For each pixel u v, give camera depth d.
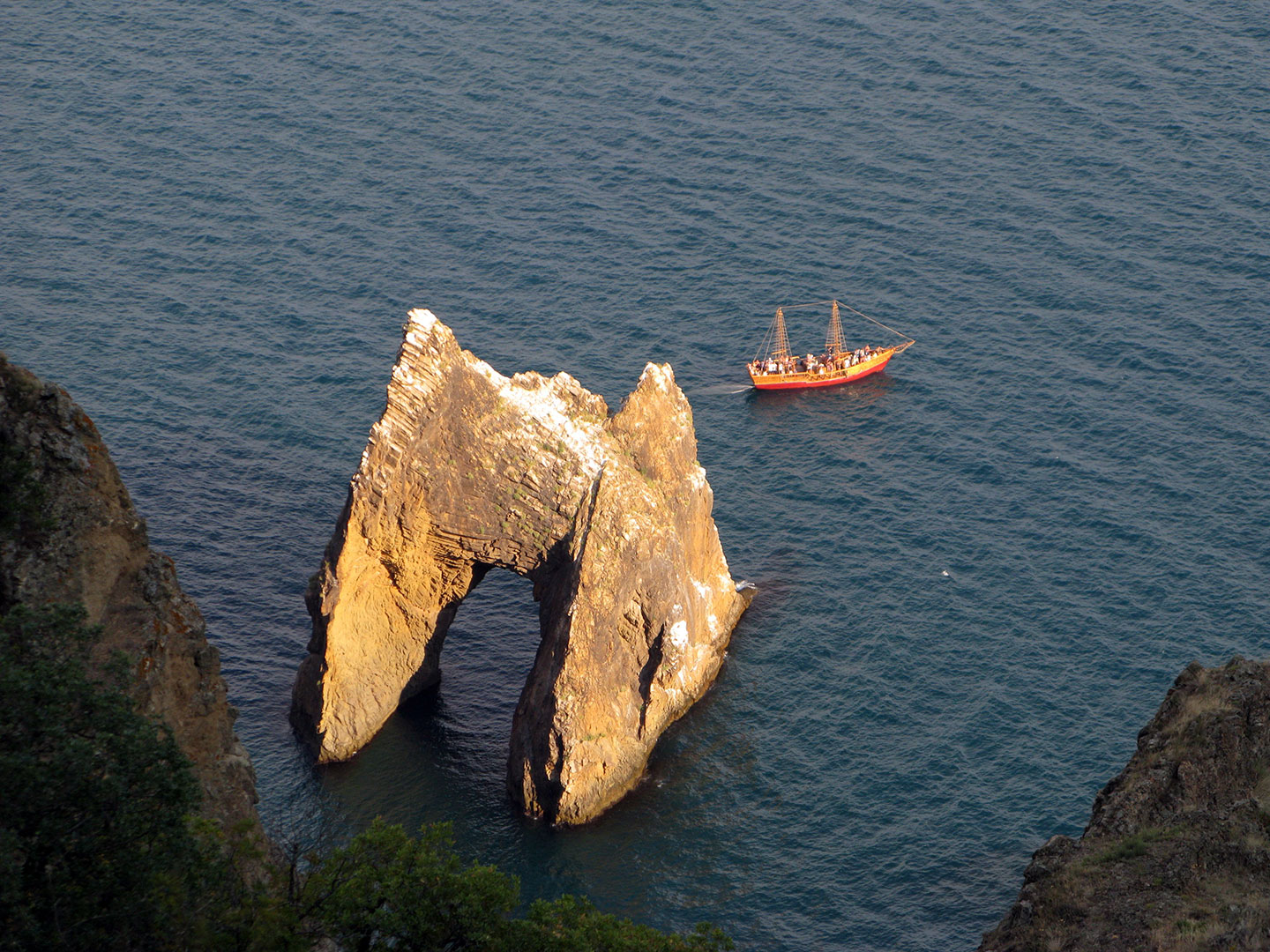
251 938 70.50
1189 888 74.75
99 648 85.31
